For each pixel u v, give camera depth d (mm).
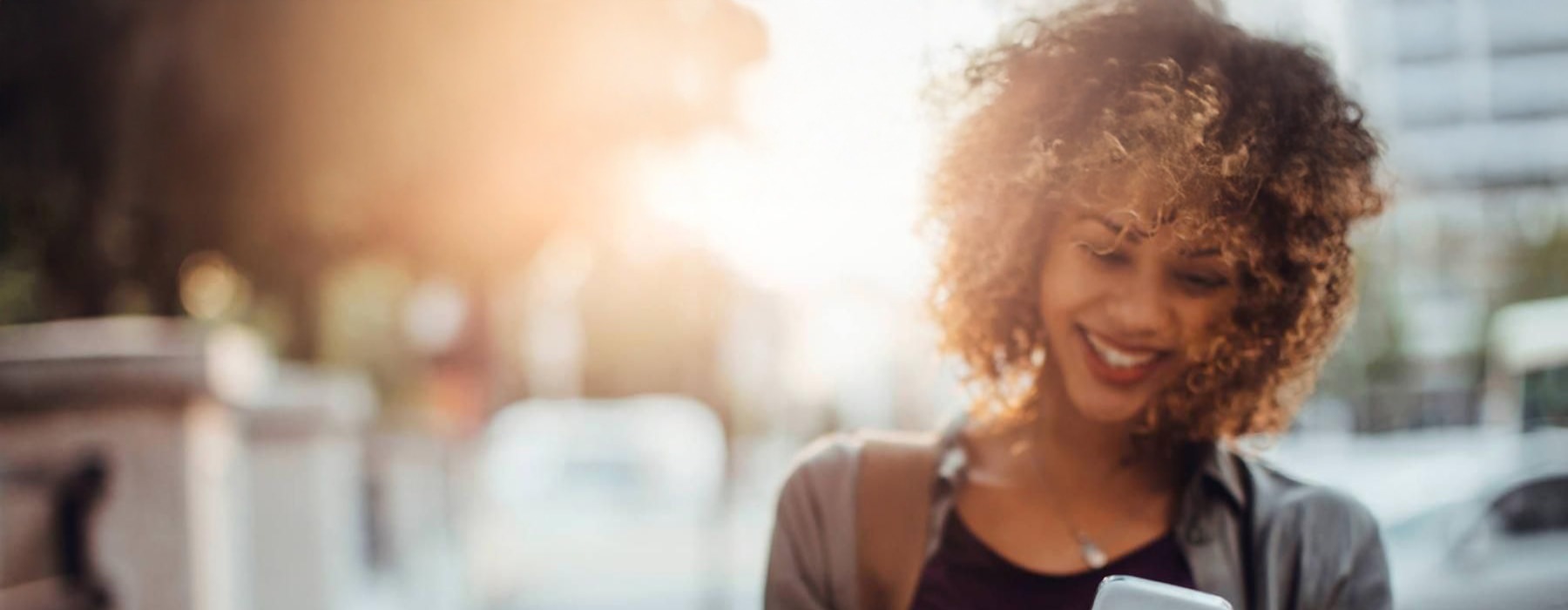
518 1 6578
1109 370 1712
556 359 32469
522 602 12656
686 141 7016
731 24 6801
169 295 7094
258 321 8484
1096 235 1685
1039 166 1664
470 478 15305
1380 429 11273
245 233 6855
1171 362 1717
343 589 6703
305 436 6082
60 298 6988
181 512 4094
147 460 4074
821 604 1864
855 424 19094
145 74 6473
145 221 6824
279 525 6020
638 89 6793
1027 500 1801
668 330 32625
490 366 15328
